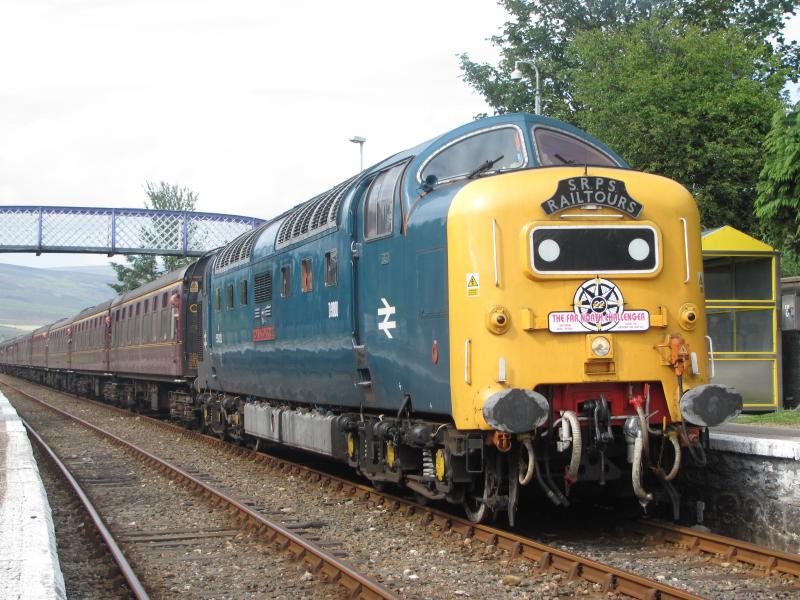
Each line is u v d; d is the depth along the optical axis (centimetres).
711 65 2289
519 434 788
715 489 905
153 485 1326
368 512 1027
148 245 3008
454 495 877
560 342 798
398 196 943
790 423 1291
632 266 816
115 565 785
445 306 837
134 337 2683
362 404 1073
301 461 1543
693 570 735
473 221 809
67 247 2919
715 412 796
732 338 1567
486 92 3166
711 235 1516
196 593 716
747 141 2264
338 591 703
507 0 3219
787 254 2652
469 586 699
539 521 955
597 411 803
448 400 835
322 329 1157
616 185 818
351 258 1056
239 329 1572
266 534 903
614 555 790
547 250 800
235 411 1720
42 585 618
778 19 3031
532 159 888
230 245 1731
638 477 797
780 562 712
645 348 814
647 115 2247
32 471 1241
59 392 4556
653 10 2958
